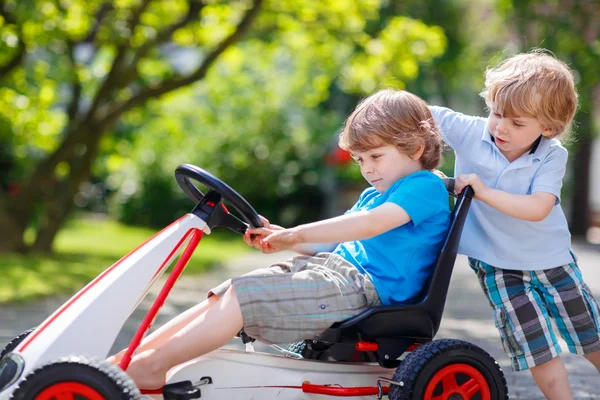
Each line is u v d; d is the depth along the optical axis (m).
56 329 2.84
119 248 14.95
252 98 21.03
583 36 16.05
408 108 3.32
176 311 7.12
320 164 22.34
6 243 12.09
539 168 3.45
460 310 7.90
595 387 4.41
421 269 3.26
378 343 3.17
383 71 12.91
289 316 3.10
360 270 3.28
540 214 3.33
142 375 2.98
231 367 3.13
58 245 14.77
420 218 3.21
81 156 12.57
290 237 3.12
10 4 10.11
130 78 12.23
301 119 22.30
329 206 22.61
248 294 3.07
